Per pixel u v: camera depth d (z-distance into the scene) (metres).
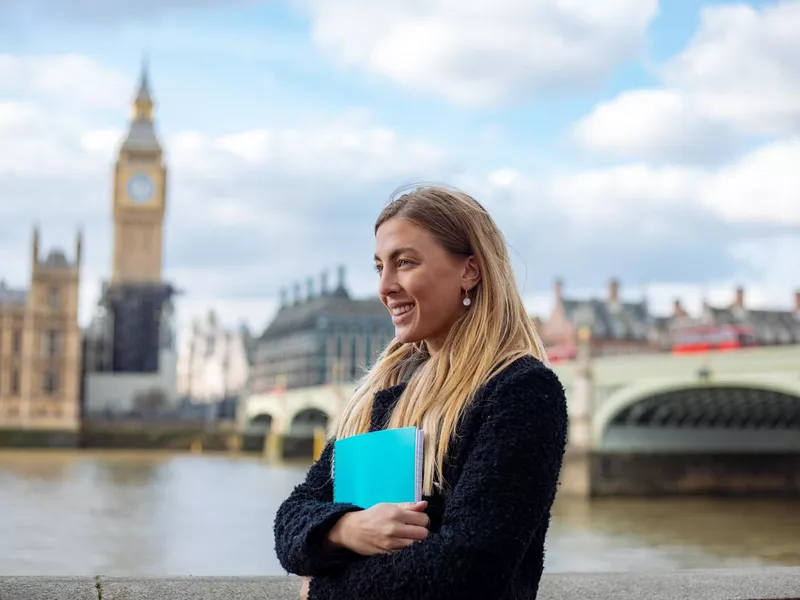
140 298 130.00
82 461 88.31
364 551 2.31
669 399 49.78
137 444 117.69
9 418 114.62
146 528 35.44
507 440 2.28
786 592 4.04
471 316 2.54
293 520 2.47
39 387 116.06
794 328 106.50
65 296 117.75
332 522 2.36
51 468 75.00
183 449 117.94
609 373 50.25
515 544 2.22
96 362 131.25
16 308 116.44
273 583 4.05
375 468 2.41
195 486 58.38
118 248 132.00
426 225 2.56
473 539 2.21
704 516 44.00
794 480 57.03
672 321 112.38
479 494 2.25
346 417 2.79
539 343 2.58
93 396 126.12
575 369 51.84
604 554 30.78
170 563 27.20
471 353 2.47
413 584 2.21
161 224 133.12
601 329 105.88
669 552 31.45
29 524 35.72
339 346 132.50
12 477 62.72
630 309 109.06
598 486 52.00
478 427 2.37
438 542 2.23
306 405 93.31
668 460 54.00
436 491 2.39
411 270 2.57
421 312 2.58
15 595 3.76
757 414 54.31
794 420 56.94
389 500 2.37
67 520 37.50
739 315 105.31
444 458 2.39
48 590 3.86
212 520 38.75
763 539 35.12
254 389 154.12
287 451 98.75
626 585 4.20
